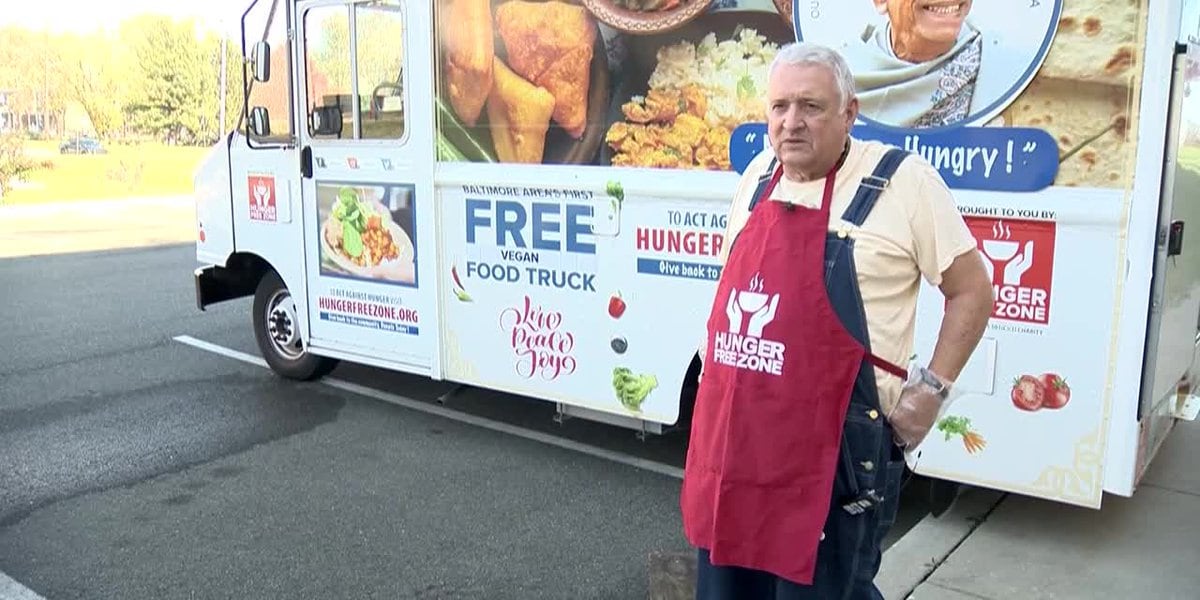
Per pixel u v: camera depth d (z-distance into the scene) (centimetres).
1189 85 343
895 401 225
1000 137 351
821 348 218
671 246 432
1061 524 405
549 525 423
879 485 227
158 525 422
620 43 430
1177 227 348
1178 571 363
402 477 480
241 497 454
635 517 432
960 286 225
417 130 510
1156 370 349
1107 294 342
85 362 711
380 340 560
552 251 472
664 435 543
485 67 476
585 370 473
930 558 377
